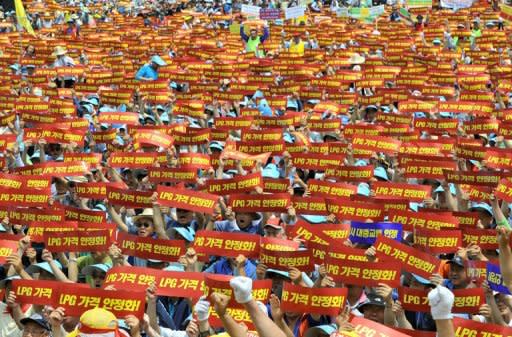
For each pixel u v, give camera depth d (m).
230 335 7.10
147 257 11.81
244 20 50.38
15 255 10.83
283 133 19.48
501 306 10.49
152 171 15.45
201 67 31.80
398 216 12.91
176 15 61.16
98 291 9.56
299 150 17.70
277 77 30.34
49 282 10.07
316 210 13.60
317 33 42.19
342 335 8.20
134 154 16.28
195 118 22.73
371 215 13.37
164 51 39.00
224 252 11.68
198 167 16.38
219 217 13.73
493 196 13.53
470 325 9.20
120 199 13.83
